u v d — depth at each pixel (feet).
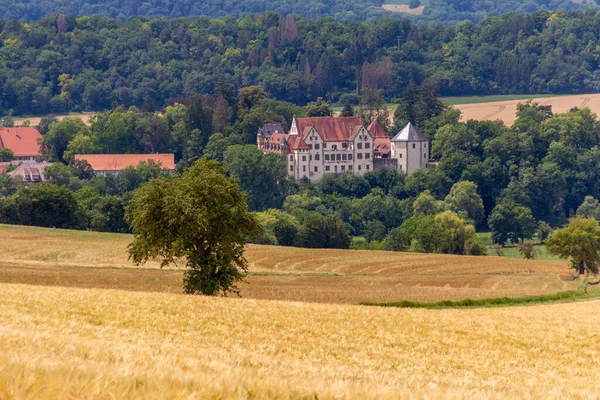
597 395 313.12
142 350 328.49
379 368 452.76
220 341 484.74
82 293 639.76
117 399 185.16
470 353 520.42
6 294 611.47
